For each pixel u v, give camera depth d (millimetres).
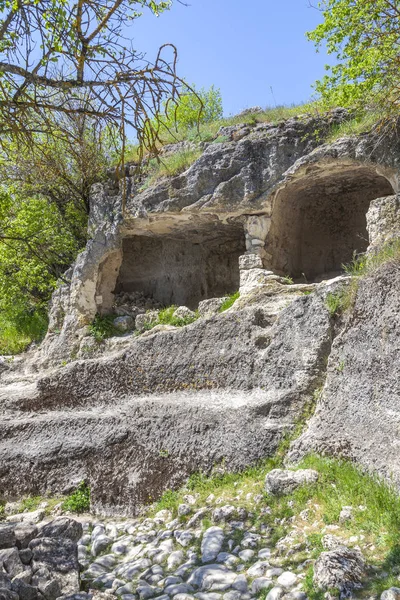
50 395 10633
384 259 7305
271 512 6684
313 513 6293
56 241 14836
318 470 6820
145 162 13594
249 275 11422
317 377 7863
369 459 6434
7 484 9883
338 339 7559
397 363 6453
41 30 5836
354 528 5723
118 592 6047
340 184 12461
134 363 9961
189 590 5773
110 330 13258
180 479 8234
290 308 8531
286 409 7895
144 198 12703
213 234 13984
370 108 10539
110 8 5914
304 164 11062
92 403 10219
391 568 4965
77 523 7383
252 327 8992
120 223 13219
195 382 9172
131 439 8977
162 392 9508
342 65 10766
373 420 6621
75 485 9172
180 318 11875
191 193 12148
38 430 10148
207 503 7504
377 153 10383
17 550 6395
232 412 8250
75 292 13539
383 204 9266
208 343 9297
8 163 12961
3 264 14766
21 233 14391
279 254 12594
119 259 13984
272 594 5203
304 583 5211
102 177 14148
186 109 15117
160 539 7109
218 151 12062
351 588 4820
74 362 10680
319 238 13867
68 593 5859
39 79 5801
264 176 11609
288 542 6031
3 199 12242
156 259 15656
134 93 5750
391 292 6840
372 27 10359
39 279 14750
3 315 15898
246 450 7797
